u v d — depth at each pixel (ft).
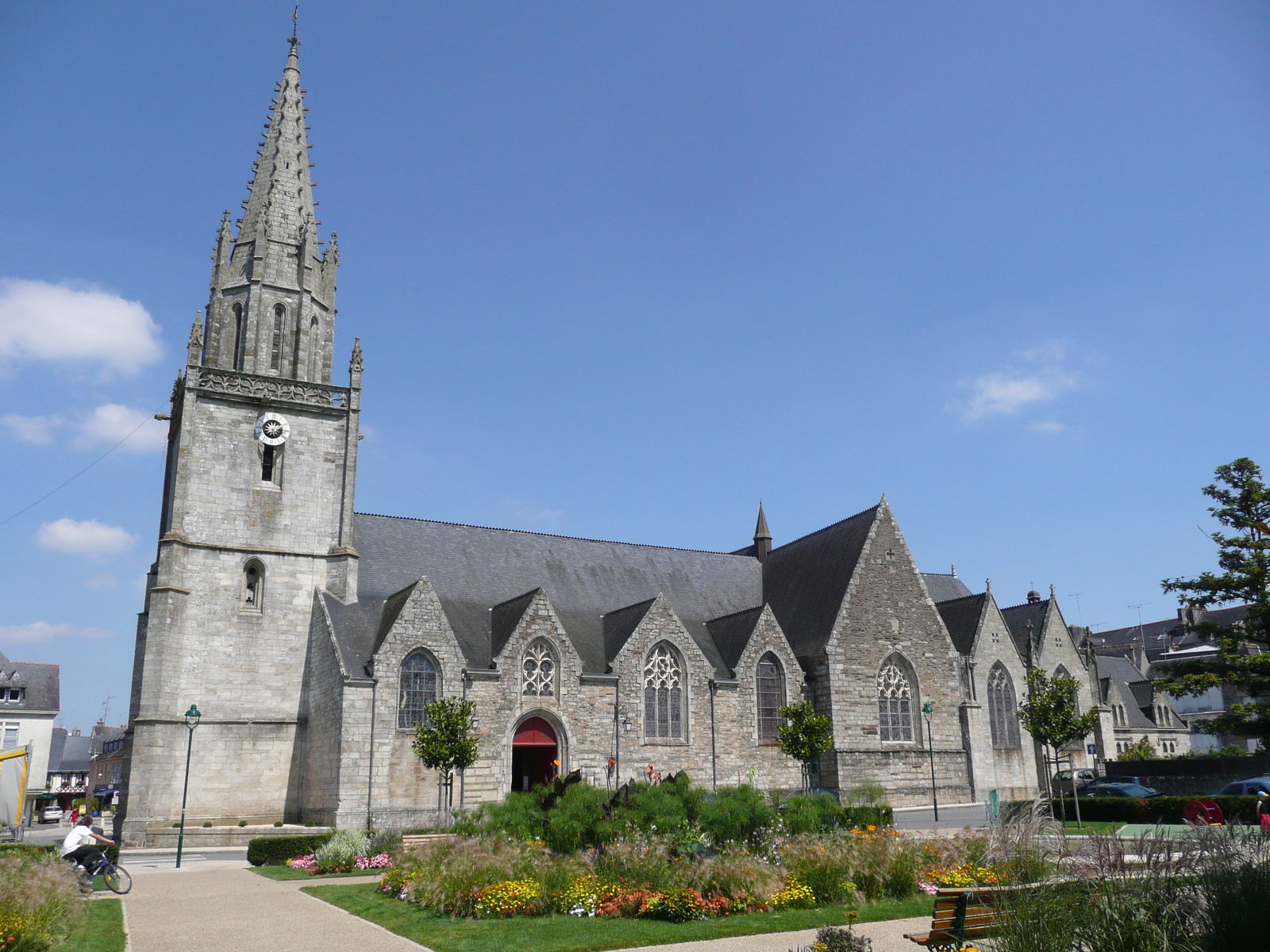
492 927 60.70
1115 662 309.42
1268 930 41.63
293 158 176.45
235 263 169.07
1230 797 130.11
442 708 132.16
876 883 70.08
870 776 166.30
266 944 55.72
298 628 153.89
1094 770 201.46
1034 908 45.73
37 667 314.14
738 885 66.59
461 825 90.99
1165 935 42.32
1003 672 199.52
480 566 172.96
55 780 391.86
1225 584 154.61
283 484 158.10
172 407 172.14
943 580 240.32
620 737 152.56
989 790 180.04
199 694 145.48
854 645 171.83
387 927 61.05
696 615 187.11
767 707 167.32
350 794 132.26
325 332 171.83
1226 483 159.33
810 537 200.34
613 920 63.36
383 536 169.27
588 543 191.21
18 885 56.24
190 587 148.36
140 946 55.16
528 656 149.59
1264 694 166.91
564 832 78.69
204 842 133.80
